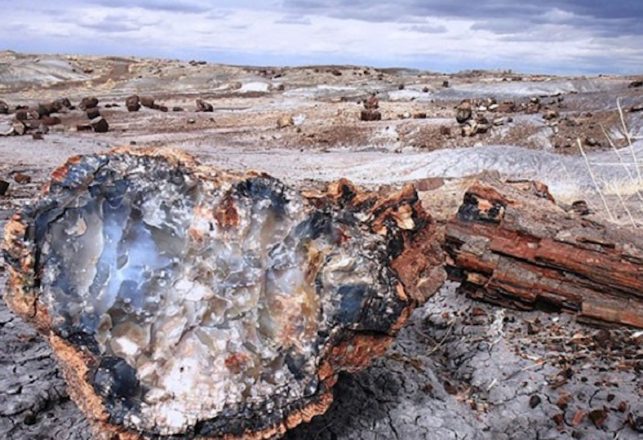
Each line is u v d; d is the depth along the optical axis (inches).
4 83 1633.9
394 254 123.9
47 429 124.4
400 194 129.0
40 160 559.5
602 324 162.1
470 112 760.3
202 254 112.0
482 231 175.0
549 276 169.0
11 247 110.4
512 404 136.1
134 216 113.0
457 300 187.5
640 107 762.8
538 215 173.0
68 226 112.8
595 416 126.4
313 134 778.2
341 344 111.9
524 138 692.7
